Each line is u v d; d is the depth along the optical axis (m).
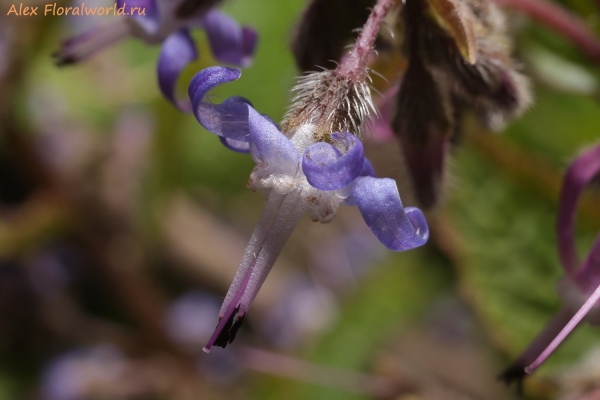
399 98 0.14
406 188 0.15
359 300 0.22
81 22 0.22
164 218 0.22
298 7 0.22
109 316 0.23
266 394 0.20
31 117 0.22
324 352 0.21
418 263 0.22
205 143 0.24
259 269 0.13
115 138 0.22
